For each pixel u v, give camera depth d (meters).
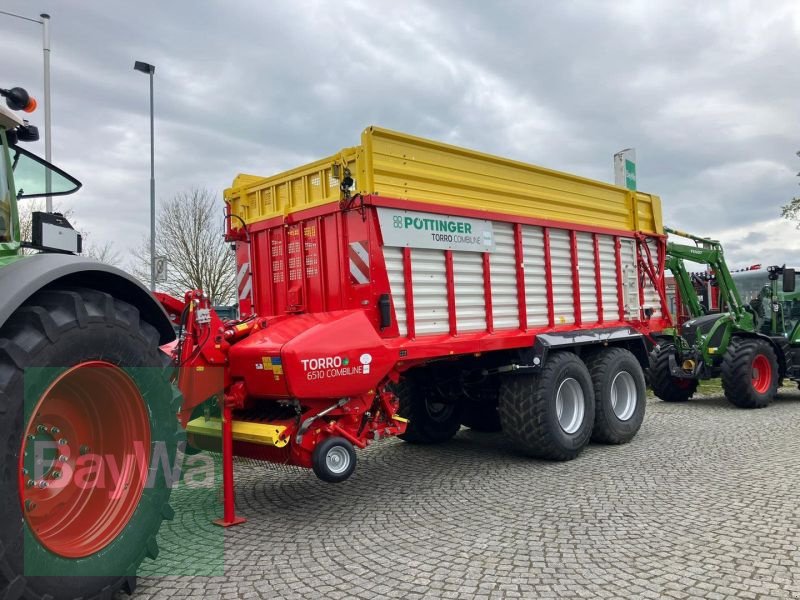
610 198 7.79
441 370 6.82
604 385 6.96
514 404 6.23
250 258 6.07
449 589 3.39
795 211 22.45
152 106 19.75
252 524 4.59
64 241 3.60
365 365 4.85
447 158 5.66
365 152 4.95
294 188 5.66
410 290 5.27
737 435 7.48
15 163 3.96
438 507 4.91
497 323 6.09
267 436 4.53
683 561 3.68
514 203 6.33
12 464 2.54
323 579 3.57
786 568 3.55
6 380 2.55
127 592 3.30
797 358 10.96
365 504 5.05
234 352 4.82
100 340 3.03
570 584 3.41
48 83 14.28
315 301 5.45
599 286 7.41
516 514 4.66
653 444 7.08
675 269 10.88
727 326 9.95
